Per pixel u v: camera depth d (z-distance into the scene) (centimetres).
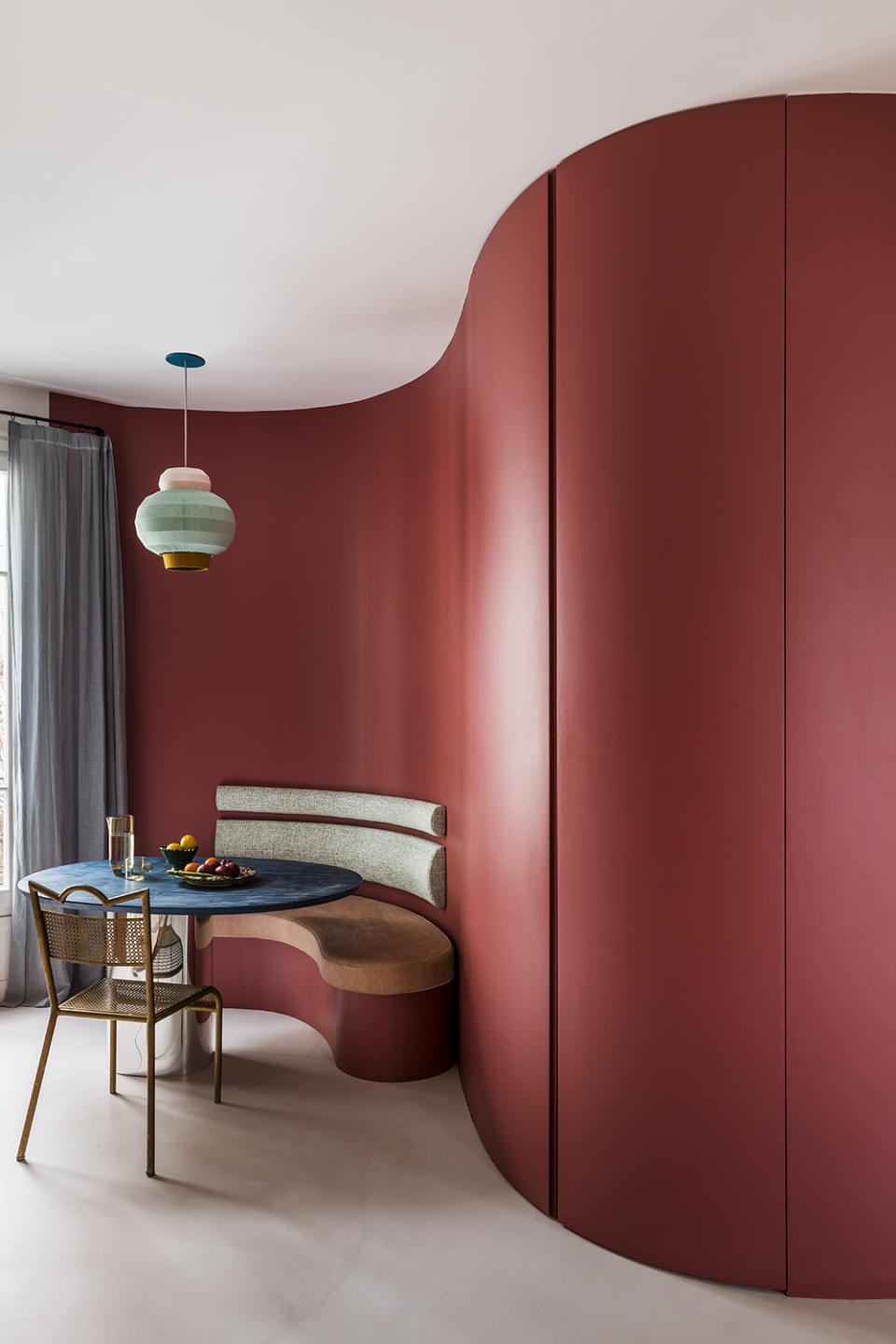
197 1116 329
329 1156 301
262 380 448
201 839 492
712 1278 240
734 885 237
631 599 247
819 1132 235
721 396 238
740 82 229
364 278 341
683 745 241
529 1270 241
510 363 287
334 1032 380
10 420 451
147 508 367
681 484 241
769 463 236
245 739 492
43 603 453
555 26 209
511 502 285
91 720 468
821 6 201
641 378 245
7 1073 366
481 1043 314
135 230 305
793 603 235
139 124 248
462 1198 276
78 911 324
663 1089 243
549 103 237
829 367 234
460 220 299
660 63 221
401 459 448
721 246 238
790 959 235
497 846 297
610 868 250
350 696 470
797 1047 235
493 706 301
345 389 460
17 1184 281
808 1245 235
